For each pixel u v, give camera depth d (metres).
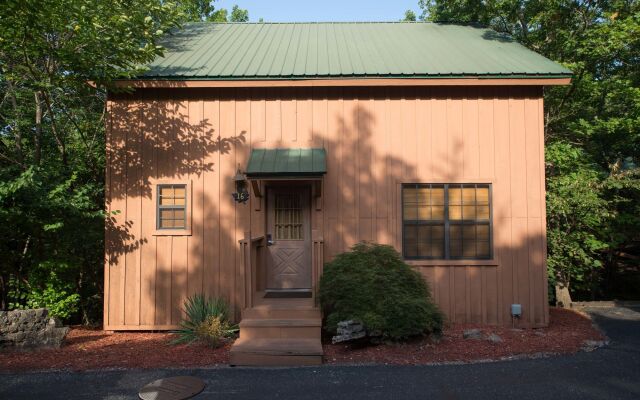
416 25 12.44
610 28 11.46
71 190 8.99
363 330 6.62
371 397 4.97
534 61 9.01
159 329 8.44
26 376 5.71
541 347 6.82
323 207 8.56
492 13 13.61
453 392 5.09
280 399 4.95
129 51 7.95
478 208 8.61
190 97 8.68
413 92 8.68
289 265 8.60
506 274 8.47
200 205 8.59
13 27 7.20
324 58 9.35
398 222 8.53
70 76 8.26
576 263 12.03
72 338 7.95
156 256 8.53
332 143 8.64
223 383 5.45
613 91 12.62
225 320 7.89
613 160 13.97
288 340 6.69
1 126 10.45
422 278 7.54
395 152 8.62
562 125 13.70
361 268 7.17
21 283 9.49
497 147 8.62
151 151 8.64
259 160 8.10
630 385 5.26
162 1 11.16
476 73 8.33
